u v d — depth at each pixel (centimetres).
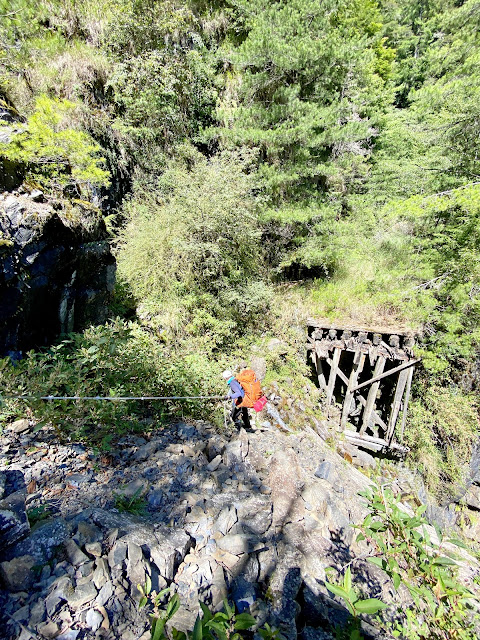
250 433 493
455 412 766
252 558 259
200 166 797
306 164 894
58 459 315
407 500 684
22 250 390
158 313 692
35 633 169
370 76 1100
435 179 935
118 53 825
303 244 942
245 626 160
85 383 345
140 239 727
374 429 803
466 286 748
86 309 535
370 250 1016
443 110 835
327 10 858
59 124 698
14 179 427
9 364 350
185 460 354
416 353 725
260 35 785
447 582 198
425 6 2066
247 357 764
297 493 360
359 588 289
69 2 786
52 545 214
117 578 206
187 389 488
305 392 796
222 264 773
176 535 261
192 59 871
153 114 845
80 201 522
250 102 930
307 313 858
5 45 674
